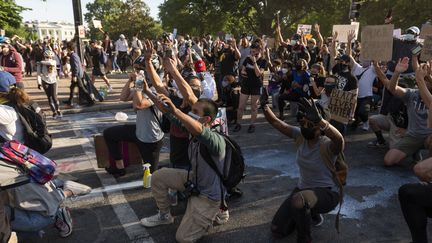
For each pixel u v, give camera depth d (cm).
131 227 396
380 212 423
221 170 343
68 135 757
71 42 1028
